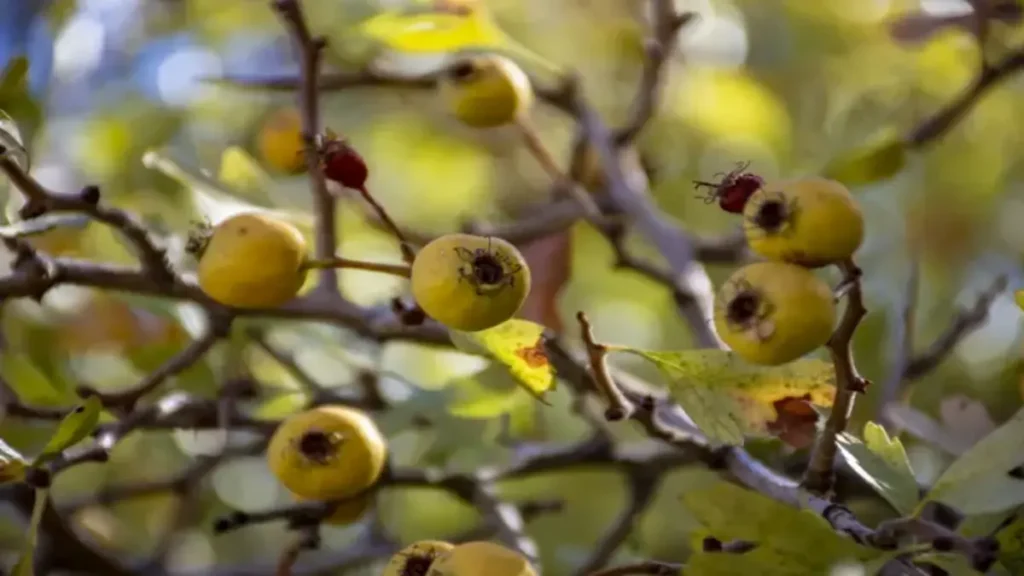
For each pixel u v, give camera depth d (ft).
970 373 3.00
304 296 2.54
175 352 2.81
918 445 2.70
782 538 2.25
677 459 2.72
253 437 2.92
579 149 2.91
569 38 3.73
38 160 2.94
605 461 2.72
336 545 3.09
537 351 2.39
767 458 2.61
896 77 3.59
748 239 2.28
